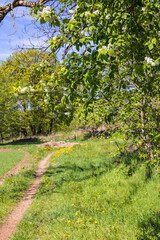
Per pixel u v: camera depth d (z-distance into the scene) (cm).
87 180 816
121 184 685
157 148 596
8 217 611
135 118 632
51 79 228
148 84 264
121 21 231
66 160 1341
